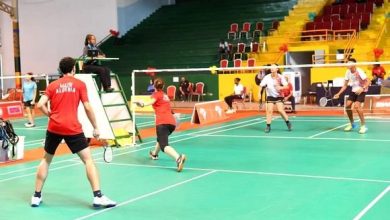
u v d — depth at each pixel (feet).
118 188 24.95
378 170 27.63
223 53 89.10
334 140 39.42
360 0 94.17
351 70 42.55
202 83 84.07
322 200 21.53
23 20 110.22
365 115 57.26
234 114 64.03
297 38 86.94
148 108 72.54
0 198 23.66
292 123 52.65
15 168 31.48
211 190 24.02
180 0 116.88
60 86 21.26
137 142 41.29
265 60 85.15
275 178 26.27
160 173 28.45
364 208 20.06
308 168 28.68
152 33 104.01
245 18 99.30
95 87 38.22
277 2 100.07
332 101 68.85
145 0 110.32
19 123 61.31
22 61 110.63
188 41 97.66
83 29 105.19
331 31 84.64
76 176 28.22
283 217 19.17
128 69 96.17
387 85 61.67
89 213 20.67
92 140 40.70
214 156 33.65
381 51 72.84
